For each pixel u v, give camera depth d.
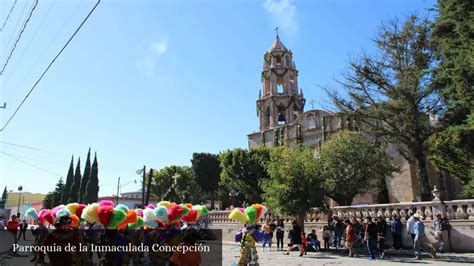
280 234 22.08
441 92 23.56
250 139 62.16
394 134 27.58
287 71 62.84
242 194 50.66
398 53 27.55
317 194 21.47
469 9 18.92
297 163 21.67
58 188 81.81
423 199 26.48
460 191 38.16
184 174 62.12
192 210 12.76
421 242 16.52
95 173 65.44
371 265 14.29
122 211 10.03
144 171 42.09
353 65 28.69
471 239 16.91
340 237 20.69
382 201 41.22
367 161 28.86
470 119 18.61
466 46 18.23
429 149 29.14
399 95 26.45
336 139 30.97
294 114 60.59
